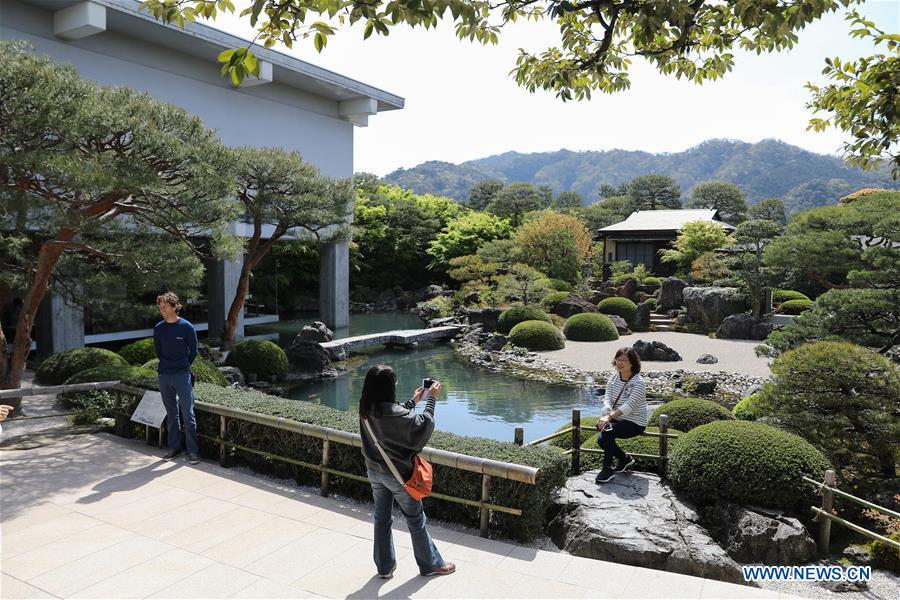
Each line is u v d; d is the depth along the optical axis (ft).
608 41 11.19
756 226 72.90
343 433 15.81
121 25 51.83
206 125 61.41
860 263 30.63
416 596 10.89
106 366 27.89
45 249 28.40
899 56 12.83
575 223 105.29
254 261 57.26
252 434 18.40
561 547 14.65
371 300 123.24
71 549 12.65
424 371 53.98
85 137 26.53
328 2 8.86
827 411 20.90
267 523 14.26
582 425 22.31
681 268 97.45
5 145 24.82
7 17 45.98
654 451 18.95
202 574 11.61
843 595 13.41
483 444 15.38
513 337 64.59
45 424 24.81
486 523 13.94
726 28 12.55
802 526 15.11
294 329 84.84
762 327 69.05
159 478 17.47
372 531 13.92
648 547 13.58
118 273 35.45
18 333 27.66
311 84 69.46
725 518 15.78
